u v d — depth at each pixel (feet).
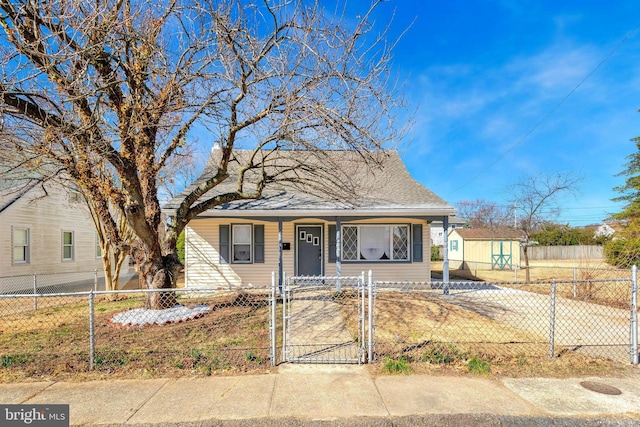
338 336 18.42
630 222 56.34
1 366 14.19
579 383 12.75
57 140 18.24
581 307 27.32
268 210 33.24
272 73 19.44
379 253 38.27
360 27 18.60
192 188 37.29
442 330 19.63
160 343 16.97
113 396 11.75
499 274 57.21
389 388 12.25
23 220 41.04
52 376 13.34
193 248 36.86
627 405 11.14
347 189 27.14
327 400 11.38
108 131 20.74
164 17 19.02
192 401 11.36
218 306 25.95
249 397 11.62
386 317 22.86
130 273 61.05
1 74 16.76
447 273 32.78
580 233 94.68
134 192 20.39
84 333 18.94
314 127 20.17
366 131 19.85
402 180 40.81
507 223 86.79
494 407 10.94
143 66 19.99
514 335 18.80
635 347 14.80
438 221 38.70
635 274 15.01
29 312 25.88
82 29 16.33
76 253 50.11
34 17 15.96
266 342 17.08
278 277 33.71
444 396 11.65
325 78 18.92
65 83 16.34
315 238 38.27
